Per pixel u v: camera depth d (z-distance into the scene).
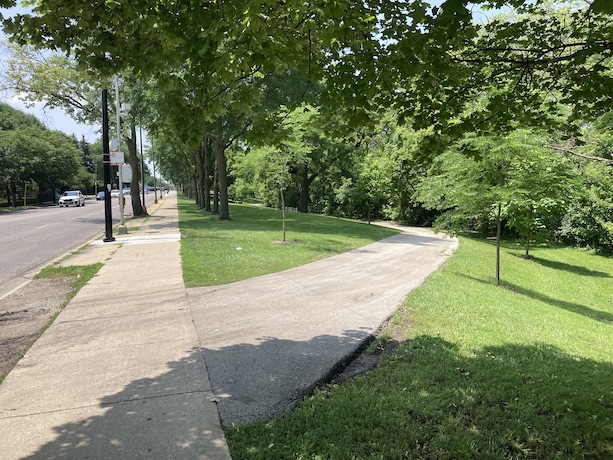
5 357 4.86
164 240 14.92
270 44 3.41
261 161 14.99
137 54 3.89
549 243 23.02
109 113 23.88
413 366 4.58
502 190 9.57
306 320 6.11
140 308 6.67
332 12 3.16
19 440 3.13
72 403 3.68
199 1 3.32
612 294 12.66
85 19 3.60
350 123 4.47
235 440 3.10
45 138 57.16
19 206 49.69
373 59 3.94
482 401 3.81
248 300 7.19
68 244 15.13
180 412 3.51
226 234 16.84
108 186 14.81
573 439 3.26
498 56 4.47
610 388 4.35
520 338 6.07
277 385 4.02
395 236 20.59
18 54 21.23
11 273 10.13
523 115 4.84
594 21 4.26
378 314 6.46
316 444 3.07
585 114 5.06
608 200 20.59
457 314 6.84
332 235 18.52
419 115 4.76
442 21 3.13
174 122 4.27
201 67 3.69
